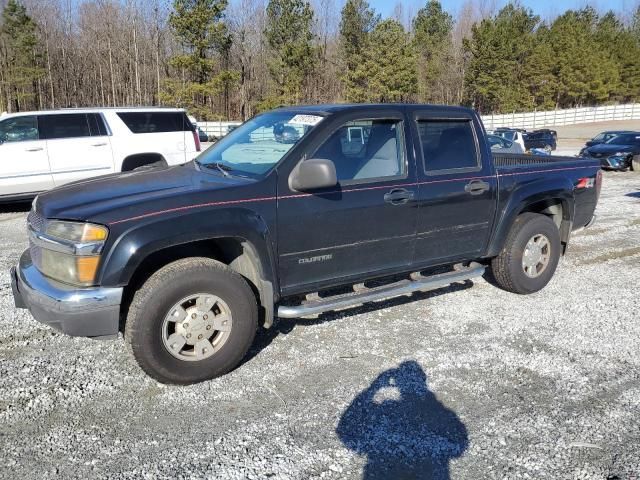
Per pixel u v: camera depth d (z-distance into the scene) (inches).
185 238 128.6
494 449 112.9
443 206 172.4
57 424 120.9
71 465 107.3
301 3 1695.4
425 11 2874.0
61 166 383.6
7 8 1721.2
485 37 2185.0
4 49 1776.6
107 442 114.7
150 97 2012.8
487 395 134.1
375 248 161.2
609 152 700.0
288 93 1651.1
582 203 217.5
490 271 226.5
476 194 179.6
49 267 129.7
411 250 169.8
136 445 113.7
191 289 131.4
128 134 407.2
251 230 136.6
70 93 2071.9
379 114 160.1
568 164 211.8
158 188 139.5
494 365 149.7
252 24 1943.9
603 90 2578.7
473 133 183.0
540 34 2664.9
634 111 2426.2
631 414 125.6
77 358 152.6
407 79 1771.7
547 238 204.8
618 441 115.4
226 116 1914.4
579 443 114.7
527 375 144.2
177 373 133.4
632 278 230.8
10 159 366.6
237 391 135.7
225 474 104.8
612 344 163.8
